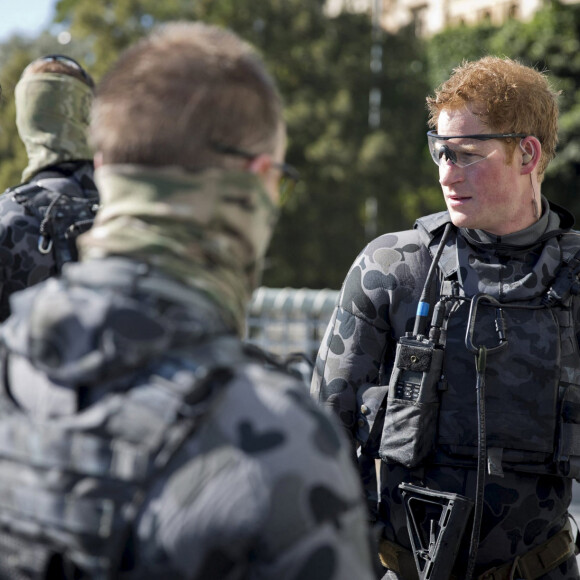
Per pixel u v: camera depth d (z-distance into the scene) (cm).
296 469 161
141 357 167
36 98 468
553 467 344
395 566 357
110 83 185
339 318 374
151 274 176
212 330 176
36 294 184
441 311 354
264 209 189
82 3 5031
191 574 157
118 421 164
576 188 4331
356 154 4894
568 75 4447
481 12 6262
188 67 179
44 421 172
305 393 175
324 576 159
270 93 188
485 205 355
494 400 344
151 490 161
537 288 354
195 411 163
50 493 166
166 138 178
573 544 359
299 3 5106
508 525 344
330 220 4944
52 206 435
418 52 5334
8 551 174
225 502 157
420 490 345
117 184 183
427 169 5141
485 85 358
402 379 352
